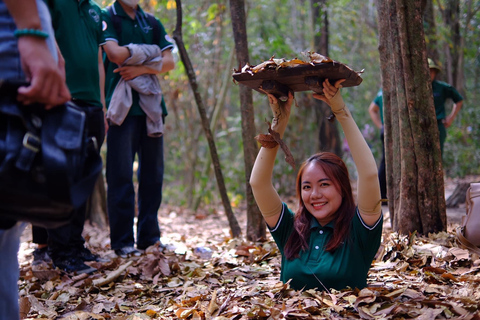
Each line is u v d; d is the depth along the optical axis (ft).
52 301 9.57
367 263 8.53
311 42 28.66
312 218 8.78
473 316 7.06
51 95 4.97
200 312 8.18
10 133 4.81
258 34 27.89
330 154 8.69
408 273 9.77
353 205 8.57
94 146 5.50
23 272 11.85
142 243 14.15
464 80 34.40
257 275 10.65
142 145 13.97
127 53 12.99
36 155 4.89
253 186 8.60
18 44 4.91
